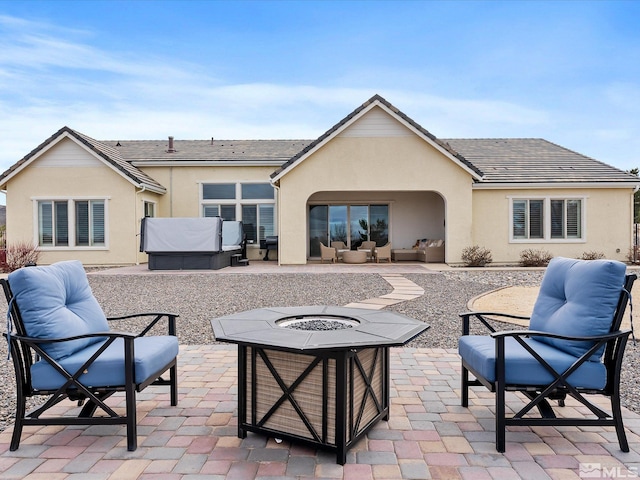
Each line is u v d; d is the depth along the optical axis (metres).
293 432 3.04
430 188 15.38
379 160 15.38
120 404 3.85
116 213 16.44
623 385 4.26
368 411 3.23
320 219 18.97
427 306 8.18
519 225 16.44
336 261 17.83
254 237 19.03
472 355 3.42
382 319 3.65
